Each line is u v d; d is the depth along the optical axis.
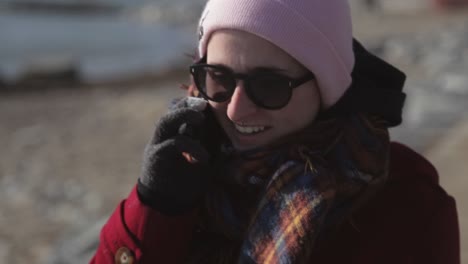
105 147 12.30
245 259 1.67
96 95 20.83
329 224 1.72
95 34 55.19
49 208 8.66
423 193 1.84
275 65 1.73
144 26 65.00
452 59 19.69
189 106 1.81
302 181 1.68
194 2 82.44
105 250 1.83
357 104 1.82
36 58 37.16
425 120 9.24
